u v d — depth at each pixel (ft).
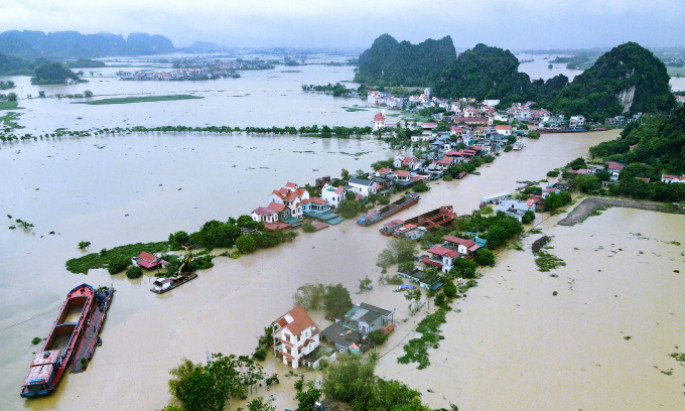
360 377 211.00
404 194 548.31
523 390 219.20
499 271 345.92
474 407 208.23
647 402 210.38
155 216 475.31
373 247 393.50
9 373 243.81
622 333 263.70
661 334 262.06
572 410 205.87
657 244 389.39
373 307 284.20
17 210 497.46
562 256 369.71
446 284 307.99
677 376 227.61
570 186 546.67
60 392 227.20
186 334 272.51
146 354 254.88
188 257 349.61
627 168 580.30
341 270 351.87
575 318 279.69
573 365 236.84
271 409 207.10
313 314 290.97
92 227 448.24
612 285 319.06
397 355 249.55
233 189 560.20
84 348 260.83
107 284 338.95
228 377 221.25
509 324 274.77
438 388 221.46
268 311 295.69
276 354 253.85
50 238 424.46
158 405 216.74
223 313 294.87
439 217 451.94
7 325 287.89
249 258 377.30
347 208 469.98
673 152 601.21
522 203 478.59
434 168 646.74
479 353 247.91
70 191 559.79
